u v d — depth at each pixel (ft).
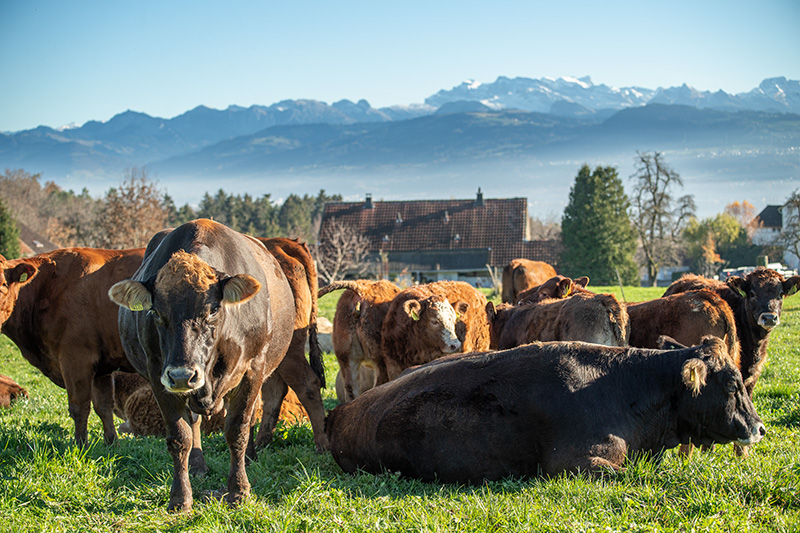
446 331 30.94
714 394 21.43
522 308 35.58
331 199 542.57
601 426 20.70
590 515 16.53
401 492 20.10
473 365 22.13
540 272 68.64
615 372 21.77
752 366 30.09
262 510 17.70
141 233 185.88
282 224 432.25
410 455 21.58
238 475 19.72
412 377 22.77
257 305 20.30
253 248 22.68
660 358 22.20
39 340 27.22
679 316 28.68
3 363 51.65
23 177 400.67
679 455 22.43
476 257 245.45
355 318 34.73
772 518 16.30
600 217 229.04
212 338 17.65
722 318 28.12
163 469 21.62
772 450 23.48
